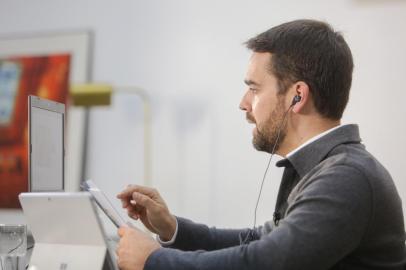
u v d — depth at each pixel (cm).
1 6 359
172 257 112
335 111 132
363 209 109
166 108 318
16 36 352
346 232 107
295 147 133
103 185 327
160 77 321
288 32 134
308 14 291
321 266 106
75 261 123
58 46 341
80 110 330
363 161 117
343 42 136
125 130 325
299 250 104
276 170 290
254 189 296
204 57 312
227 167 302
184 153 312
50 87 338
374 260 117
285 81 132
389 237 118
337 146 125
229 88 305
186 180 310
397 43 275
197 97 312
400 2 275
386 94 275
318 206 108
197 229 160
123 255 116
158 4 324
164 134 317
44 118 158
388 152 273
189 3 317
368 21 279
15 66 348
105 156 328
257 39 138
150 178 318
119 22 332
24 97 343
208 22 312
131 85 327
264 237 110
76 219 121
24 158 339
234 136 302
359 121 278
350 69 135
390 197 118
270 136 134
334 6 286
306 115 131
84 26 339
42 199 120
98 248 123
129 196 154
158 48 322
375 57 277
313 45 131
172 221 156
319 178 113
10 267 146
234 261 107
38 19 350
